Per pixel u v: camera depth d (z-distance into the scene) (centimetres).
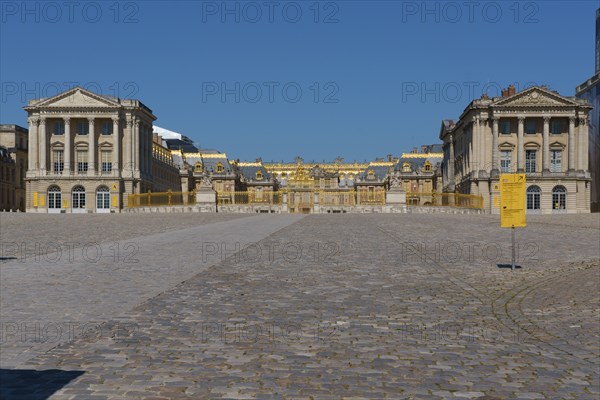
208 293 1344
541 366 827
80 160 10262
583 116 9856
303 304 1231
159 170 12600
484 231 3534
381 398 700
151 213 7119
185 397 695
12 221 4806
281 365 817
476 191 9894
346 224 4253
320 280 1541
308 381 754
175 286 1432
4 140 12825
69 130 10138
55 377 757
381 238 2909
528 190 9781
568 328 1046
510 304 1253
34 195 10094
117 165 10119
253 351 884
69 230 3559
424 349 905
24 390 710
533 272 1741
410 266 1834
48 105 10094
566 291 1412
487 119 9975
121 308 1174
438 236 3075
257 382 747
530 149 9994
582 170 9838
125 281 1505
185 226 3991
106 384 734
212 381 749
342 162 19850
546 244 2662
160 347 898
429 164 15612
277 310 1170
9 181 12394
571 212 9750
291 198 12175
